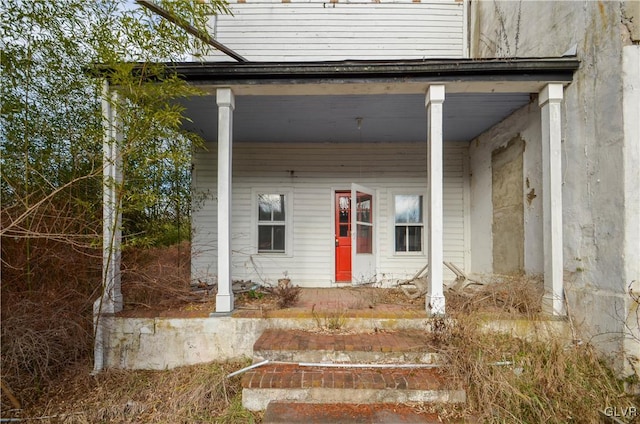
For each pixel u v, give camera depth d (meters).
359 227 6.00
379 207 6.33
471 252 6.14
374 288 5.68
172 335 3.65
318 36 6.04
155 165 3.56
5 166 3.16
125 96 3.24
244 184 6.28
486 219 5.61
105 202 3.49
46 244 3.28
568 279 3.59
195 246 6.03
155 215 4.64
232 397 3.01
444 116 4.96
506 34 5.00
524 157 4.57
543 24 4.13
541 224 4.20
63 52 3.33
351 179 6.36
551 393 2.67
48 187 3.36
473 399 2.70
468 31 6.09
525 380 2.78
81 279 3.56
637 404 2.74
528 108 4.46
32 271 3.27
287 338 3.39
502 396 2.63
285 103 4.39
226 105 3.74
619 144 3.04
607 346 3.09
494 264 5.35
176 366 3.62
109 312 3.65
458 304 3.69
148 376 3.45
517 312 3.47
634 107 2.98
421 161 6.33
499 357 2.93
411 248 6.38
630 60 2.98
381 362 3.15
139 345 3.63
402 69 3.57
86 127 3.48
